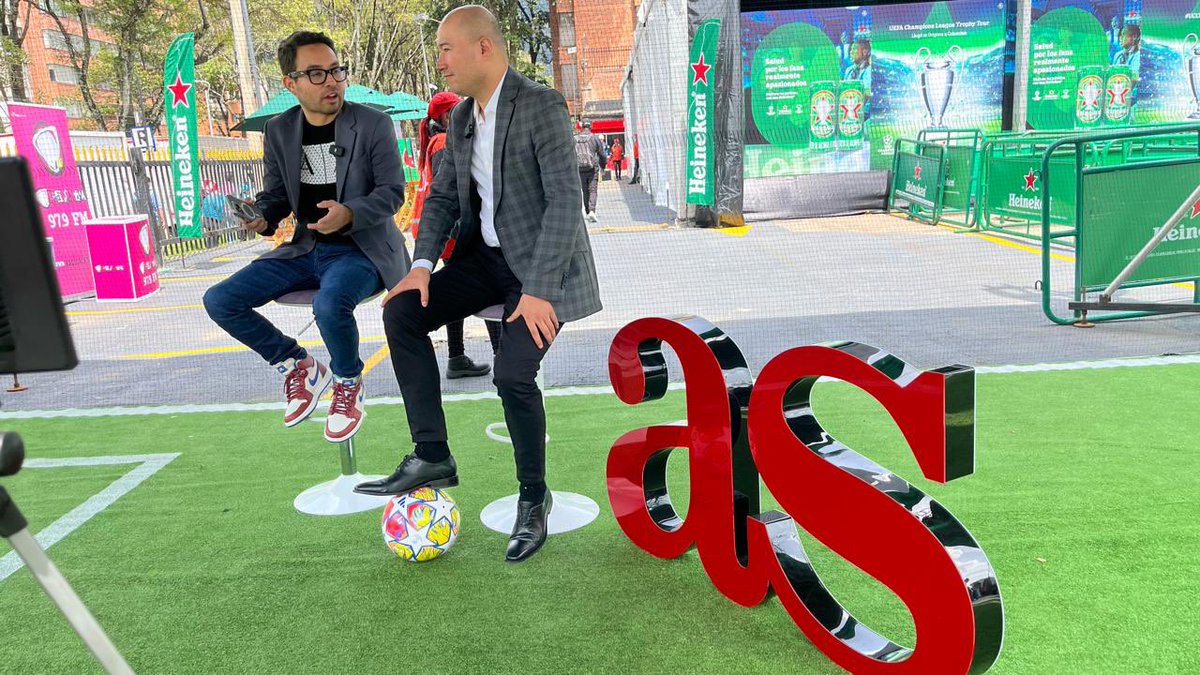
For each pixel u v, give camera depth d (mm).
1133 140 9766
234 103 32875
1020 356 5035
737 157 13016
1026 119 15008
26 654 2264
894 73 14688
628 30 29750
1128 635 2104
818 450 2053
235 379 5418
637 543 2760
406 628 2316
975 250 9664
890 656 1942
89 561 2830
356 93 11719
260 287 3082
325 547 2881
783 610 2348
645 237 12289
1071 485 3070
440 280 2816
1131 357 4828
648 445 2637
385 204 3016
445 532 2705
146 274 9266
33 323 1129
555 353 5598
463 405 4527
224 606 2484
